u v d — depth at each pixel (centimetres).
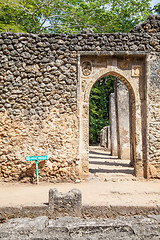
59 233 454
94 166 1009
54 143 761
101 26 1515
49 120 766
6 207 521
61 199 525
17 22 1427
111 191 638
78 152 761
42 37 779
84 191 643
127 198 584
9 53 772
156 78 789
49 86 770
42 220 481
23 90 769
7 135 759
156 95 787
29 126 762
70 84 775
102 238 442
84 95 789
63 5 1294
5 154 755
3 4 1259
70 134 764
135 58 808
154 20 798
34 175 750
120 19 1586
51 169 752
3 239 424
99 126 2220
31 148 757
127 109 1288
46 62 775
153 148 777
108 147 1755
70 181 749
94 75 794
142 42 789
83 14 1486
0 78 767
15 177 749
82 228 459
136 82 804
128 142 1274
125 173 833
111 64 798
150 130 780
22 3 1284
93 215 525
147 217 514
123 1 1588
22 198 581
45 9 1312
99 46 783
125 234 457
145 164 782
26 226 455
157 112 784
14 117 762
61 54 777
